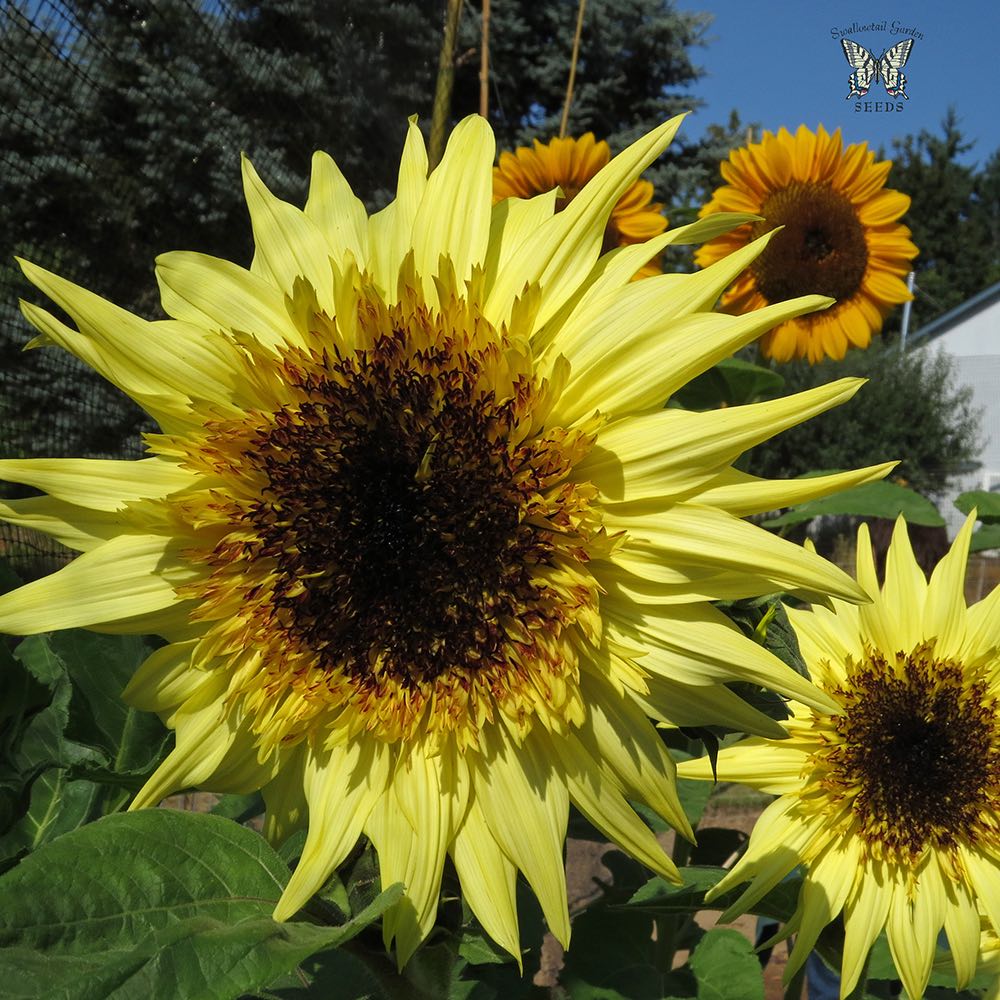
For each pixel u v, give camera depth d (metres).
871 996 0.50
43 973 0.21
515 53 3.12
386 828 0.28
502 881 0.28
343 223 0.31
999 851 0.41
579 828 0.49
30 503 0.29
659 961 0.46
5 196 0.82
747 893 0.37
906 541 0.45
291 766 0.30
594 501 0.28
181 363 0.29
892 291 0.71
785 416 0.27
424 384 0.29
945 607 0.44
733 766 0.41
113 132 0.89
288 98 0.99
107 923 0.24
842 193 0.71
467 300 0.29
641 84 3.49
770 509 0.27
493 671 0.29
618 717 0.28
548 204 0.31
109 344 0.29
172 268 0.30
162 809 0.26
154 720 0.36
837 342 0.72
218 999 0.21
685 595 0.27
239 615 0.29
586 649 0.28
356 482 0.30
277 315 0.30
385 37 1.02
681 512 0.27
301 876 0.26
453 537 0.29
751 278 0.72
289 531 0.30
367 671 0.30
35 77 0.80
